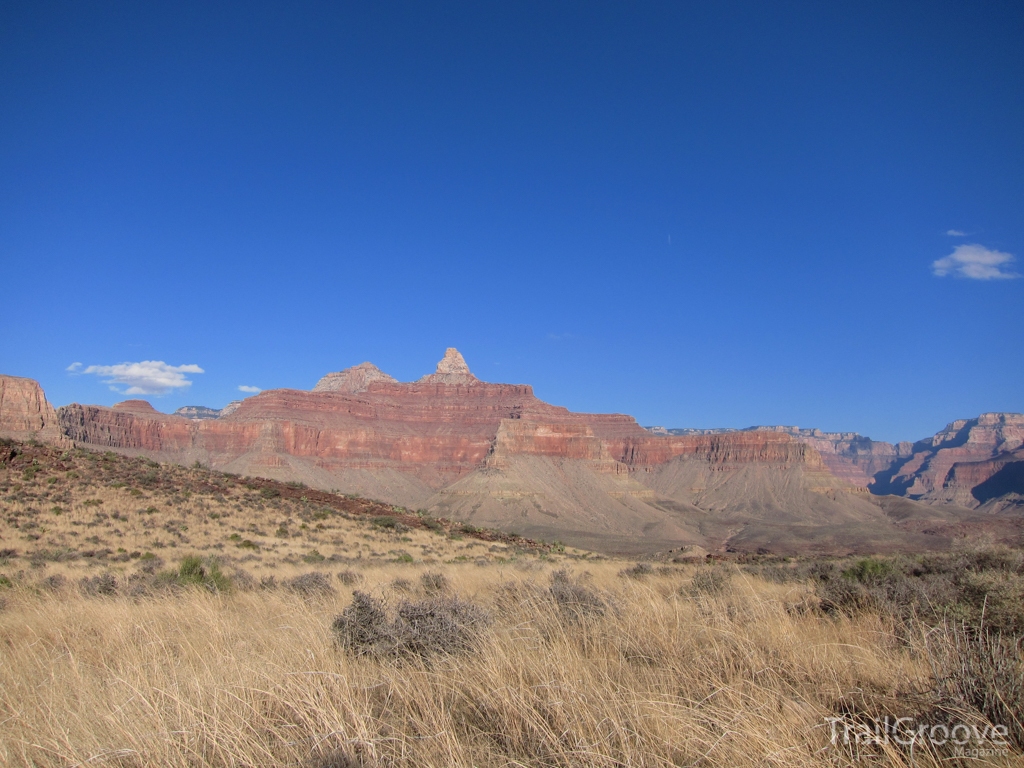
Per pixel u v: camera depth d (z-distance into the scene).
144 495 44.69
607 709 5.07
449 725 4.98
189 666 7.01
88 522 37.06
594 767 4.41
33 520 35.69
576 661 6.41
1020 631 6.89
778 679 6.23
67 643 8.85
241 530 41.56
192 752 4.75
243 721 5.11
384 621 7.86
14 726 5.40
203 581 15.73
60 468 46.41
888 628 8.44
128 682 6.12
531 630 7.52
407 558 33.72
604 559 51.75
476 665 6.24
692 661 6.79
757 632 7.80
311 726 4.96
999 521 196.38
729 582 14.11
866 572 15.24
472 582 15.88
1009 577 8.15
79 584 17.00
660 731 4.84
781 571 20.55
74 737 5.14
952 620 7.37
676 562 44.97
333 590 14.58
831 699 5.73
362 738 4.62
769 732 4.80
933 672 5.76
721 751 4.58
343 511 55.06
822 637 7.90
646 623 8.05
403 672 6.30
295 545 39.03
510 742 4.90
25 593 14.00
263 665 6.66
